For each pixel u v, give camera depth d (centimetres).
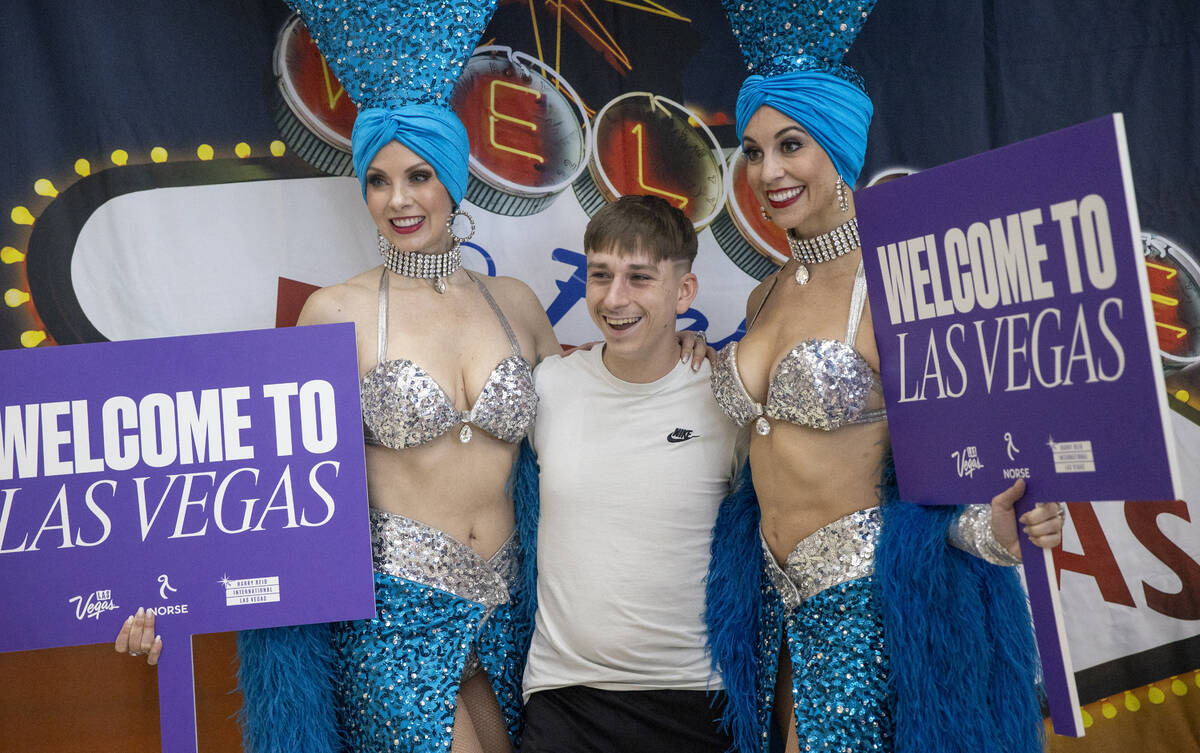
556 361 275
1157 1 322
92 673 307
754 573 260
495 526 269
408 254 269
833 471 242
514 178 327
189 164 314
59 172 309
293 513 249
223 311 316
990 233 210
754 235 331
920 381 227
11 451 248
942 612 233
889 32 327
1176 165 321
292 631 256
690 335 277
